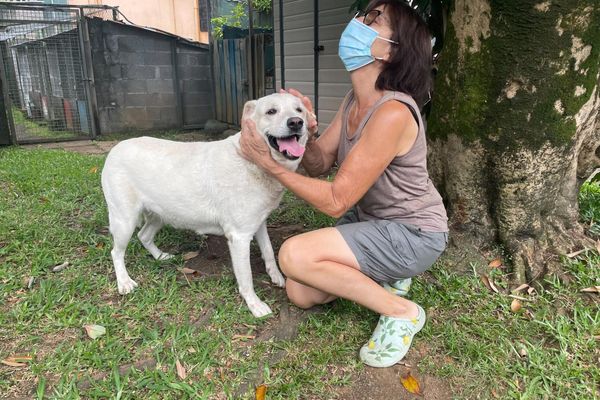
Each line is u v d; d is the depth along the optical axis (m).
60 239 3.49
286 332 2.51
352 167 2.08
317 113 7.37
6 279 2.95
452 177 3.08
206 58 9.86
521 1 2.48
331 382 2.17
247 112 2.48
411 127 2.12
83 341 2.42
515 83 2.65
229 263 3.29
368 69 2.21
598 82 2.75
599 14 2.52
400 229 2.25
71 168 5.56
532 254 2.94
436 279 2.91
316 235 2.25
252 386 2.14
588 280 2.76
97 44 8.63
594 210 3.59
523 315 2.59
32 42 8.52
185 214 2.73
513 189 2.86
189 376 2.19
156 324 2.57
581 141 2.93
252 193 2.51
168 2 13.71
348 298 2.30
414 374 2.23
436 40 3.36
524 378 2.16
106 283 2.96
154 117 9.57
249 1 8.54
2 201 4.31
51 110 8.90
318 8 6.89
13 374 2.19
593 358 2.27
